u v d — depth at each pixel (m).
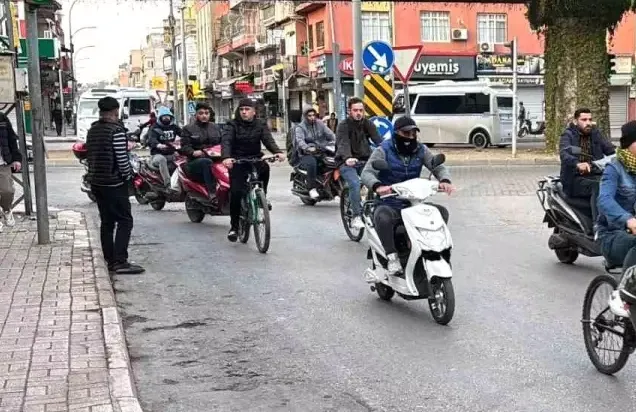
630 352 5.48
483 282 8.77
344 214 11.75
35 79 10.48
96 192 9.50
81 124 41.53
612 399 5.22
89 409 4.70
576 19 25.62
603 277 5.74
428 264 7.06
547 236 11.77
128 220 9.61
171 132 15.59
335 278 9.16
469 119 34.03
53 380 5.24
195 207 13.45
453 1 27.78
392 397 5.31
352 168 11.51
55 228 12.27
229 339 6.80
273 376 5.81
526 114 48.09
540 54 49.75
